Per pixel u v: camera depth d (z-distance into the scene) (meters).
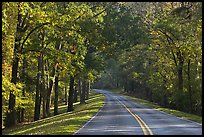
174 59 54.88
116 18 43.94
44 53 30.28
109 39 41.31
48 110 41.62
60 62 30.92
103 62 47.69
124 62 82.31
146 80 83.19
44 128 23.78
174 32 48.28
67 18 28.44
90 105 57.22
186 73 56.41
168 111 43.72
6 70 28.73
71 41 34.12
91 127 21.92
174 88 60.50
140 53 67.19
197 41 43.53
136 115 34.16
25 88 39.00
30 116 48.44
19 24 28.58
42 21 27.16
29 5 27.22
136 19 46.12
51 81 41.62
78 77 48.31
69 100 49.69
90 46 45.16
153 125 23.17
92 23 36.78
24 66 38.78
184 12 32.66
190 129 20.69
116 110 43.03
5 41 27.48
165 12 51.81
